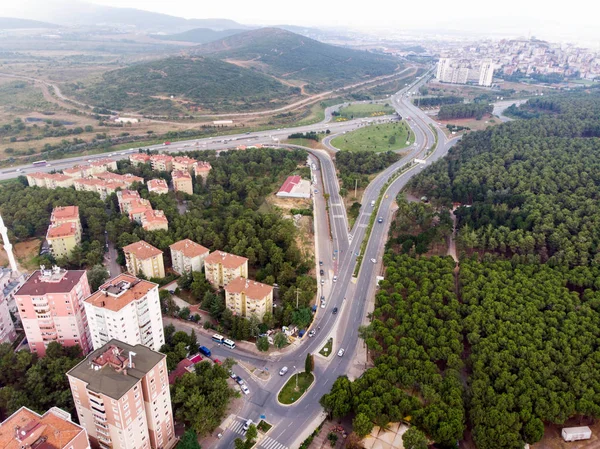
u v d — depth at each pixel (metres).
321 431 189.12
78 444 139.00
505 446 170.88
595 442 186.00
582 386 193.75
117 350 161.88
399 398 190.12
